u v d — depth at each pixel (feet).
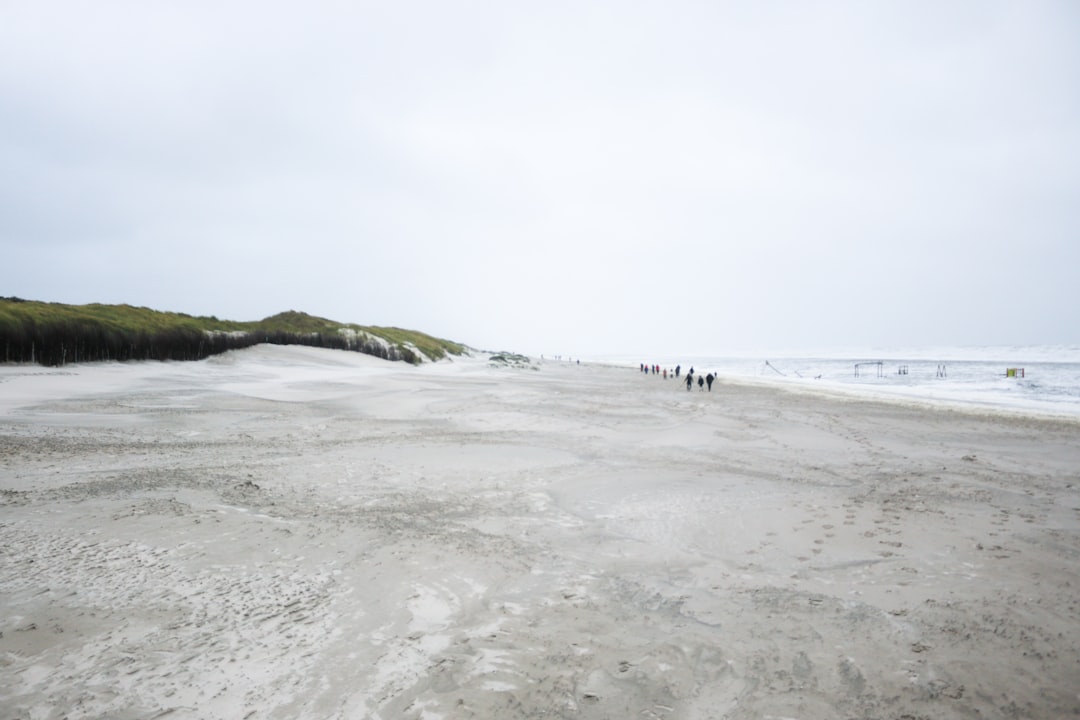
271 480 32.42
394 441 46.85
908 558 21.02
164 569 18.69
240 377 105.09
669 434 54.03
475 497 30.17
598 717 11.44
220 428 50.42
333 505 27.73
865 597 17.49
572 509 28.22
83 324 104.06
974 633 14.99
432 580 18.69
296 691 12.03
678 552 22.00
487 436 50.62
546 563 20.68
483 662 13.53
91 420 51.24
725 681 12.85
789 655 13.99
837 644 14.52
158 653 13.38
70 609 15.52
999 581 18.69
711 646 14.47
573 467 38.29
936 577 19.10
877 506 28.76
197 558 19.81
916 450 47.03
